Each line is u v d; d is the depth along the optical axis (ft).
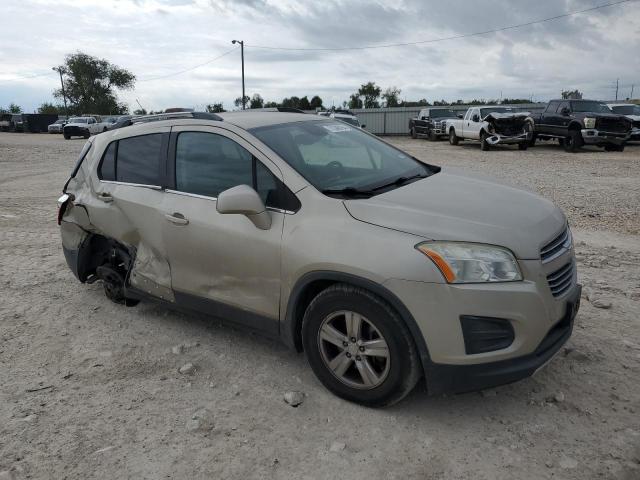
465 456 9.52
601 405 10.84
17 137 145.38
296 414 10.91
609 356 12.72
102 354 13.75
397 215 10.57
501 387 11.60
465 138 81.76
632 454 9.38
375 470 9.27
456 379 9.87
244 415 10.95
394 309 10.12
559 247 10.94
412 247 9.92
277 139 12.81
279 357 13.32
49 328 15.40
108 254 16.52
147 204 14.15
